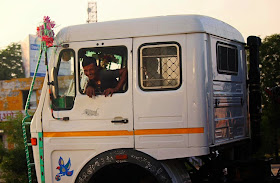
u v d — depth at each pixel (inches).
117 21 195.9
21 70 1731.1
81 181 193.6
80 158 195.2
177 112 185.3
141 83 189.6
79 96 196.2
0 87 1282.0
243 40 234.1
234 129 214.1
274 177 211.0
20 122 583.2
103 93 193.2
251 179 208.4
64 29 200.7
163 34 189.0
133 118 189.0
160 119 186.5
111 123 191.3
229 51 215.5
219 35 202.8
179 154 183.9
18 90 1255.5
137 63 190.5
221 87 203.2
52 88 200.2
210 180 208.4
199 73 185.0
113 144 190.7
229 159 226.4
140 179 200.5
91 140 193.5
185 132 183.8
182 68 186.5
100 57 196.7
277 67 776.3
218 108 198.1
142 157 186.7
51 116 199.5
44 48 201.3
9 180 547.2
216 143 192.9
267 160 211.9
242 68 230.5
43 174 199.9
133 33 191.9
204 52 187.6
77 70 197.3
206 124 184.2
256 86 226.5
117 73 193.0
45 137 200.2
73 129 196.1
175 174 189.3
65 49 199.3
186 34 187.5
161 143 185.8
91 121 193.9
